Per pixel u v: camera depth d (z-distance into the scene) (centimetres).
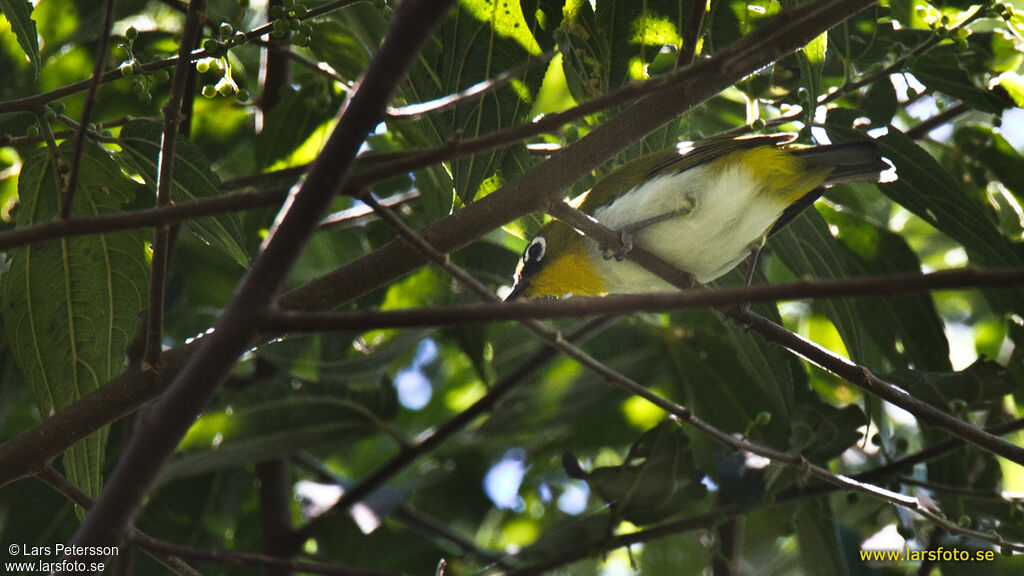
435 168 994
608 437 1339
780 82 927
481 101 786
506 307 449
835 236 1079
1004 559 1038
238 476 1168
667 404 786
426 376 1461
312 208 466
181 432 464
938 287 410
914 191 938
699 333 1141
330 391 1122
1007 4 851
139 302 775
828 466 1021
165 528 1104
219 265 1283
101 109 1124
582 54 830
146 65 727
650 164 975
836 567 1019
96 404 664
